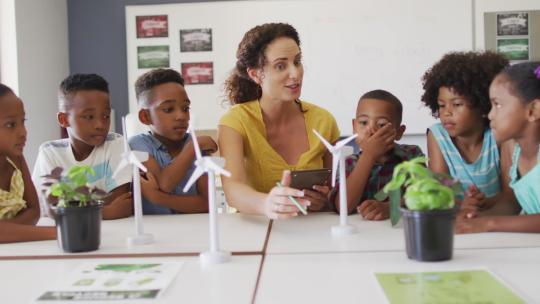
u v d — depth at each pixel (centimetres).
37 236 106
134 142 161
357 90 355
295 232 108
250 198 118
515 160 120
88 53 371
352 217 126
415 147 160
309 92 358
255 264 83
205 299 67
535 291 66
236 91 159
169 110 161
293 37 143
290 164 149
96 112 148
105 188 149
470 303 61
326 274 76
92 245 95
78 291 70
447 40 347
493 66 135
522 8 342
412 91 351
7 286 74
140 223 103
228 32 359
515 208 123
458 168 140
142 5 363
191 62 362
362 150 140
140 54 365
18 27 306
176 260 87
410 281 71
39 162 153
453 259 82
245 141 147
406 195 82
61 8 363
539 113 105
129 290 70
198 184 160
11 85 306
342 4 352
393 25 350
